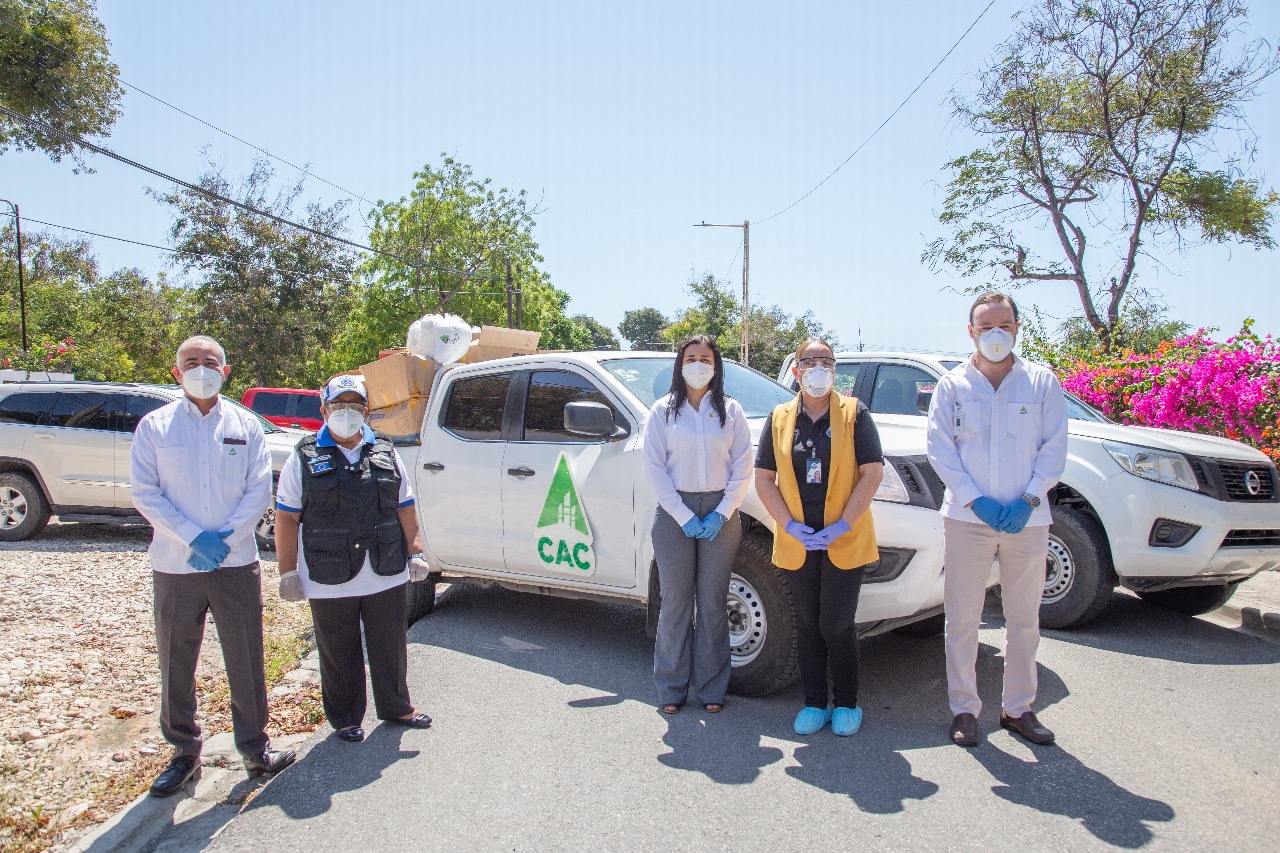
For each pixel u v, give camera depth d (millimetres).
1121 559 5867
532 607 6828
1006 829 3316
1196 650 5676
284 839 3381
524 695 4887
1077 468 6102
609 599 5430
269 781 3969
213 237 31672
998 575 5066
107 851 3408
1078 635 6035
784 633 4602
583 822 3441
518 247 40469
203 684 5297
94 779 4039
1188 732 4270
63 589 7402
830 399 4277
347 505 4215
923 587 4660
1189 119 18219
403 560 4387
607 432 5020
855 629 4348
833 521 4215
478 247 39594
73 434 9766
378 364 6406
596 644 5855
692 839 3291
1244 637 5996
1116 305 18844
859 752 4055
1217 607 6539
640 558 5145
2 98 24562
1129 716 4484
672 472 4566
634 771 3885
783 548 4305
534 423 5805
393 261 38656
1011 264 19875
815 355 4164
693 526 4422
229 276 31969
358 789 3787
